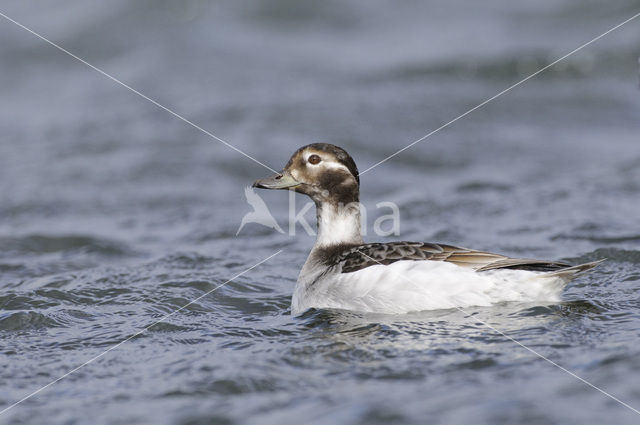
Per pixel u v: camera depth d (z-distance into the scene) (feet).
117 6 98.63
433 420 20.11
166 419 21.26
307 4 100.63
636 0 93.71
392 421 20.17
